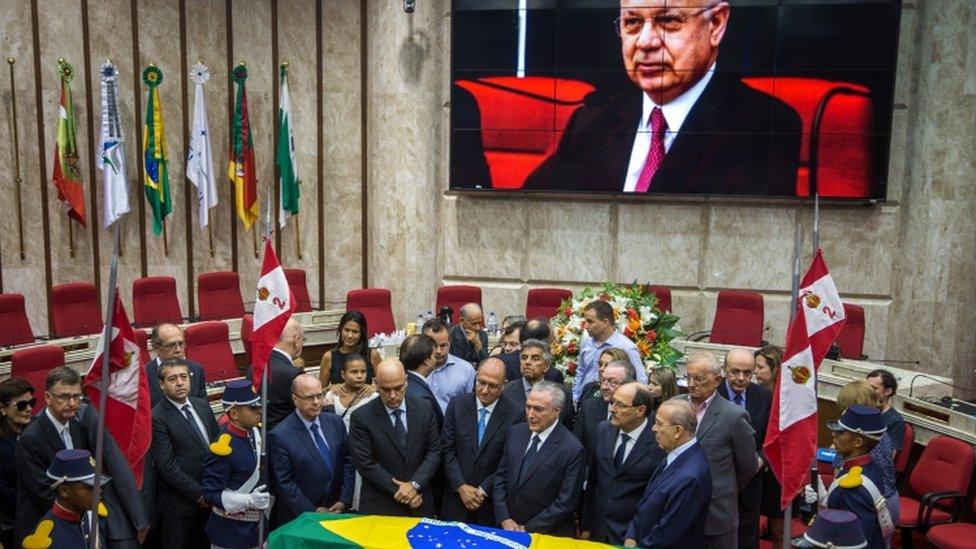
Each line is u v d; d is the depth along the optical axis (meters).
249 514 5.33
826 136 10.37
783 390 4.59
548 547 4.43
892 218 10.82
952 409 7.41
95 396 4.72
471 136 11.20
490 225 11.90
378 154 11.96
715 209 11.36
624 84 10.73
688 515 4.61
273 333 5.53
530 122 11.02
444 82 11.72
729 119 10.57
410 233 11.88
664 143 10.77
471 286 10.96
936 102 10.50
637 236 11.58
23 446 5.31
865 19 10.08
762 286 11.36
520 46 10.89
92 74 11.28
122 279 11.70
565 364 7.87
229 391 5.34
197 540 5.94
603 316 6.88
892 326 11.08
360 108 12.25
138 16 11.41
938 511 6.72
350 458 5.89
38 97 11.02
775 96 10.41
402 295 12.00
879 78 10.15
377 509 5.66
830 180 10.45
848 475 4.75
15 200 11.05
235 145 11.64
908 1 10.43
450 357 6.99
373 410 5.68
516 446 5.43
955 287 10.69
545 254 11.85
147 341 8.84
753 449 5.41
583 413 5.82
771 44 10.33
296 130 12.23
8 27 10.74
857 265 11.02
